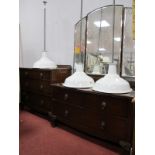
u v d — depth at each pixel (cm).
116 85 179
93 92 186
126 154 166
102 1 235
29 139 200
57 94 226
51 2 298
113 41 221
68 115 214
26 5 326
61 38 289
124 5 214
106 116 178
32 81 282
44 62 271
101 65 232
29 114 288
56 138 204
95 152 176
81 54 255
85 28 249
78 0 262
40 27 315
